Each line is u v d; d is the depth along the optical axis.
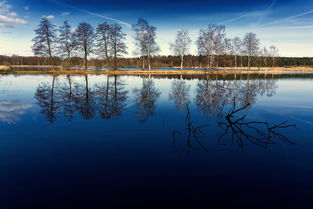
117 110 11.62
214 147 6.55
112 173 4.88
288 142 7.04
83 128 8.34
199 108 12.28
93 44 40.81
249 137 7.51
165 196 4.01
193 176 4.78
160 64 95.00
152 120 9.61
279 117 10.33
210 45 46.47
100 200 3.88
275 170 5.12
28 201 3.84
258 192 4.18
